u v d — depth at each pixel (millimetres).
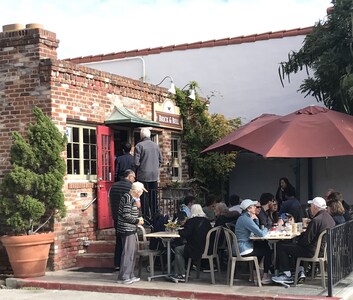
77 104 11023
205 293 8141
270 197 9797
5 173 10656
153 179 11492
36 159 9875
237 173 16172
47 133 9906
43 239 9820
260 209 9633
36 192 9906
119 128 12445
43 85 10453
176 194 13180
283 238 8508
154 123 12625
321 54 13109
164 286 8688
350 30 12438
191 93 14961
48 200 9992
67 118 10750
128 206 9070
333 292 8000
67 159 10852
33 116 10500
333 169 15062
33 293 8852
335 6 12781
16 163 9820
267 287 8508
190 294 8219
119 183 9875
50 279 9484
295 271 8750
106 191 11617
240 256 8594
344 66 12609
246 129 10828
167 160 14203
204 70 16672
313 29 13336
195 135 14898
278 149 9508
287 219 9977
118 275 9250
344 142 9477
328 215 8555
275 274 8938
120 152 12992
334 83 12969
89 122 11391
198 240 8883
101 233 11312
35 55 10523
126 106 12570
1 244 10531
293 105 15547
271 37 15852
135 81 12883
